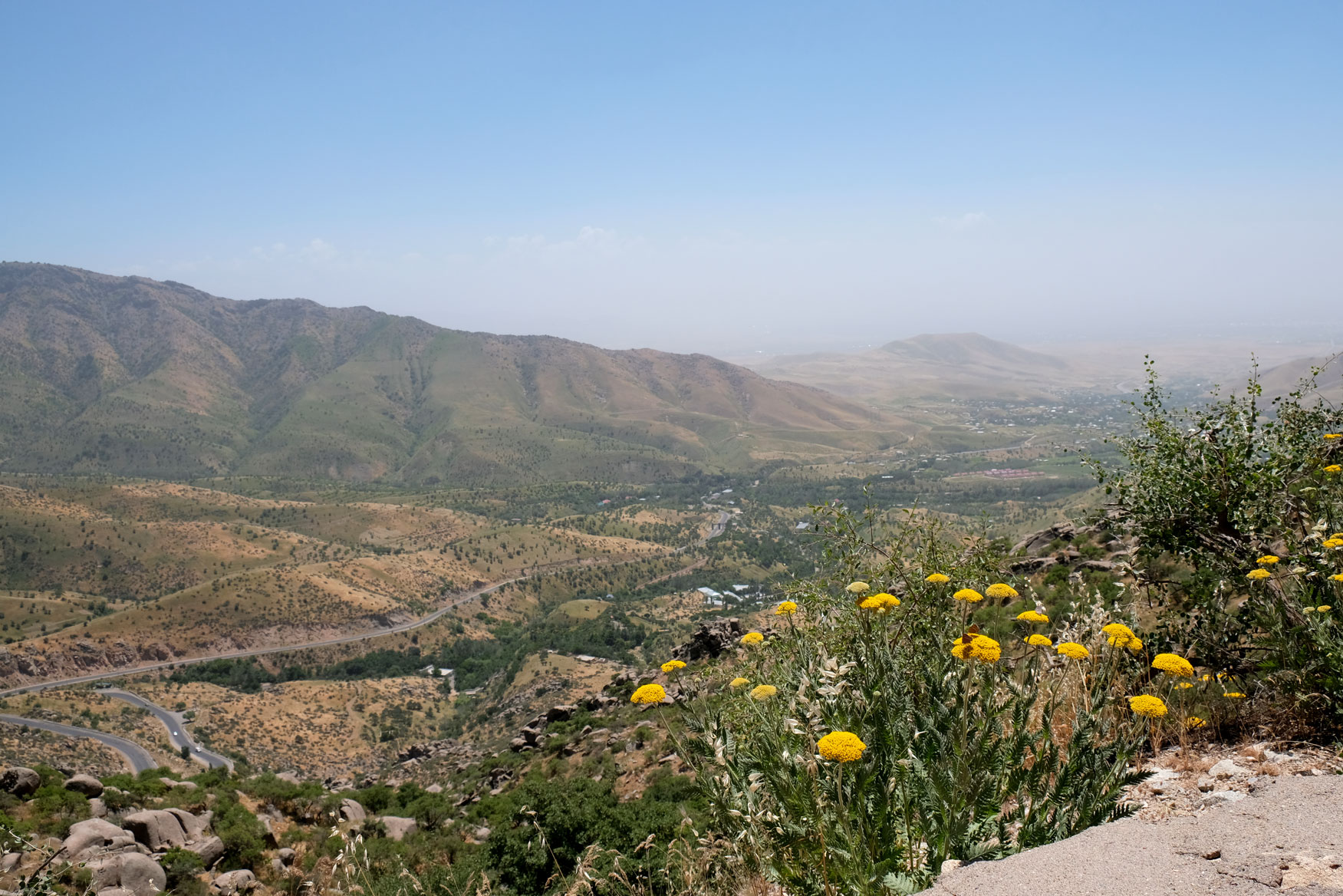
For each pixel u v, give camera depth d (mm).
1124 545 13953
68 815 14859
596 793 11430
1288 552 4938
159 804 16969
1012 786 2947
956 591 4695
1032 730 3625
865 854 2729
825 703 3117
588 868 4176
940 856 2754
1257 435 6387
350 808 20266
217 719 109500
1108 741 3252
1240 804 2867
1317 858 2324
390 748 107500
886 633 3982
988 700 3154
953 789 2785
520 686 104938
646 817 10891
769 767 3043
